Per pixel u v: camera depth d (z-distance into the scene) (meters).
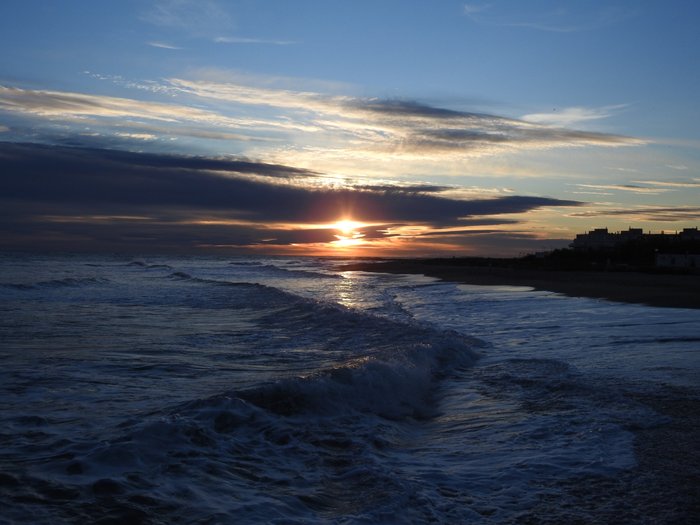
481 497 4.36
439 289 31.31
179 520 3.80
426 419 6.85
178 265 71.00
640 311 17.80
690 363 9.50
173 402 7.04
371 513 3.96
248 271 56.56
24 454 4.96
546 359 10.12
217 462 4.91
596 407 6.86
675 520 3.92
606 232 95.19
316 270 63.00
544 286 31.30
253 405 6.37
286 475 4.74
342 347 11.65
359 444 5.61
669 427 6.01
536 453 5.34
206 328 14.66
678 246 65.94
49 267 51.97
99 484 4.28
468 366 9.82
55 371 8.85
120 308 19.52
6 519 3.69
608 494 4.37
